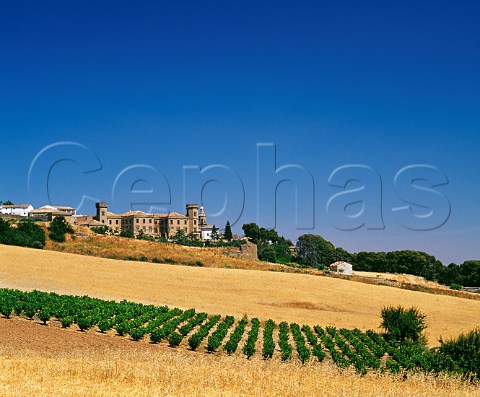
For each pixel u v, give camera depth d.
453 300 90.81
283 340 46.00
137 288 76.31
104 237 123.81
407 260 187.75
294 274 98.50
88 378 24.41
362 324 65.12
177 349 40.50
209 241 181.38
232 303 71.88
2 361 27.28
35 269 82.00
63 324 44.81
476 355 36.19
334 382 27.66
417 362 38.19
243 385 24.69
